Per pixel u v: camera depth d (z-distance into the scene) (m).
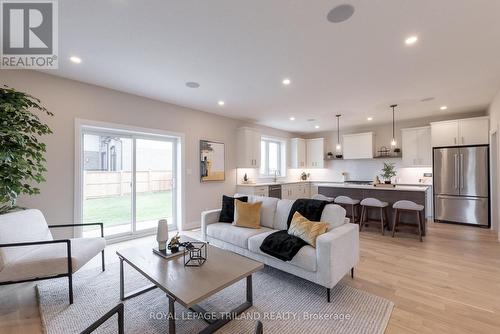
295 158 7.64
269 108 4.92
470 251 3.41
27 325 1.87
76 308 2.07
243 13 1.96
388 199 4.63
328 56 2.70
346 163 7.35
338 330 1.79
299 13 1.96
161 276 1.79
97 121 3.59
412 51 2.57
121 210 4.09
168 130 4.50
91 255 2.46
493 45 2.44
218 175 5.42
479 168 4.74
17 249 2.24
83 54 2.65
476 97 4.19
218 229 3.21
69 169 3.32
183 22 2.08
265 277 2.66
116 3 1.84
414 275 2.67
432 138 5.35
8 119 2.31
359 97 4.18
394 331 1.77
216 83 3.52
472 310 2.01
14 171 2.29
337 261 2.22
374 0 1.80
